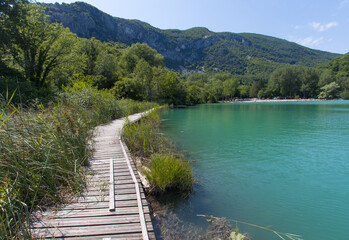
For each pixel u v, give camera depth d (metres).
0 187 2.75
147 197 4.54
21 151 3.48
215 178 5.59
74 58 20.55
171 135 11.52
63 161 4.17
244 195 4.66
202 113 25.91
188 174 5.05
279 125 14.94
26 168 3.37
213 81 84.25
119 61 46.62
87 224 2.79
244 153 7.93
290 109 30.97
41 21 18.00
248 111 28.50
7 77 14.75
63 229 2.68
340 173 5.87
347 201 4.36
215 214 3.93
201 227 3.52
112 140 7.66
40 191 3.33
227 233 3.34
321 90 68.00
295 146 8.91
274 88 78.88
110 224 2.81
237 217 3.83
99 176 4.37
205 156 7.57
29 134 3.92
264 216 3.86
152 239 2.52
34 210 3.06
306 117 19.62
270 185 5.16
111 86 31.92
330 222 3.68
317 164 6.62
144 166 6.03
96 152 6.16
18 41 15.91
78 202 3.36
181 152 8.08
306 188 4.98
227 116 21.86
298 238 3.27
